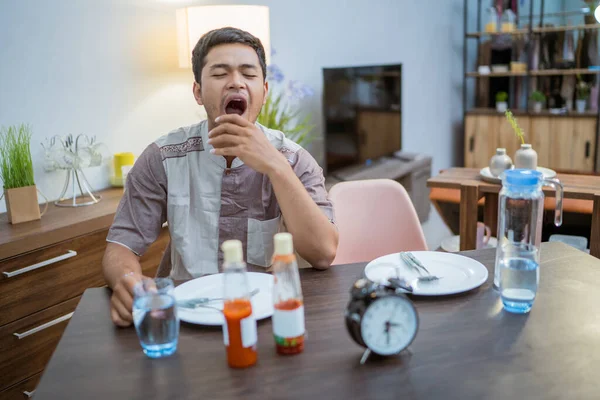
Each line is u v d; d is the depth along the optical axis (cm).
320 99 389
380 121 415
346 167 379
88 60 252
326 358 95
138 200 151
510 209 119
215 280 129
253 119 149
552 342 98
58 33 239
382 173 392
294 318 95
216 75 142
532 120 521
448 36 544
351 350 98
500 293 116
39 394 88
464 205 255
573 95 526
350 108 375
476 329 104
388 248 197
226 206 151
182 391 87
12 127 226
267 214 153
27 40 228
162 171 152
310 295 122
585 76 523
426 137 521
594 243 230
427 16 503
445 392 85
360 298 93
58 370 95
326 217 139
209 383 89
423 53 502
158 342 96
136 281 113
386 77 414
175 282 131
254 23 267
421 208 446
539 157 523
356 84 378
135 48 273
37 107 234
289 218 134
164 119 292
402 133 458
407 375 89
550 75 536
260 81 146
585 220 290
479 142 548
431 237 419
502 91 561
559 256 141
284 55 353
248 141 130
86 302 123
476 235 256
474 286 119
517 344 98
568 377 88
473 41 589
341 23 399
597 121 490
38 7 230
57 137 242
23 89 229
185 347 101
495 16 534
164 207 156
